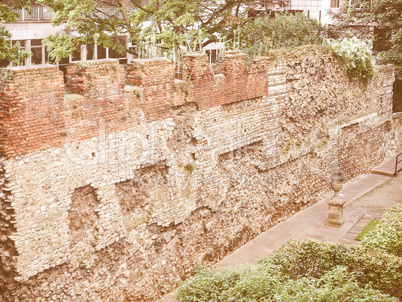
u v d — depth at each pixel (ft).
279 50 60.49
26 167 35.50
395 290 41.57
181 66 49.57
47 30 105.50
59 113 37.14
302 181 68.13
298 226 63.10
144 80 43.75
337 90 73.46
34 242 36.45
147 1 96.73
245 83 55.47
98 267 41.86
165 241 48.16
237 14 87.76
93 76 39.34
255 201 59.67
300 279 38.63
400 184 80.12
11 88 33.86
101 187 41.06
